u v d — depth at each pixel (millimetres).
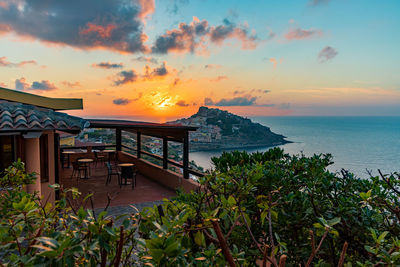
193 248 1588
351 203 2367
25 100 6340
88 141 15898
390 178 2672
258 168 2650
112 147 15859
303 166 3395
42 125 5312
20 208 1268
